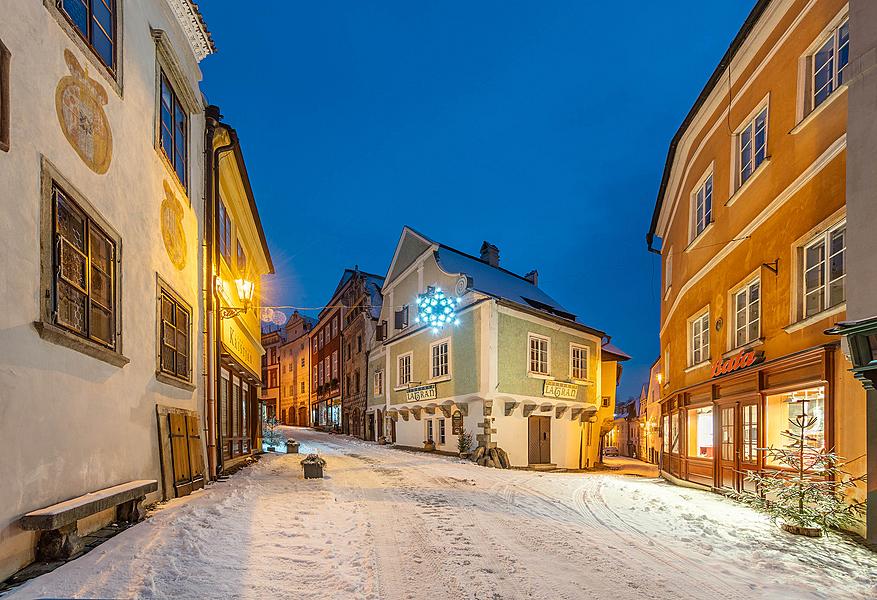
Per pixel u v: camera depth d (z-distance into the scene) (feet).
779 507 20.72
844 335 18.60
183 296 26.96
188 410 27.12
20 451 12.19
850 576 15.31
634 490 33.63
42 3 14.12
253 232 49.37
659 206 51.37
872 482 18.45
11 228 12.21
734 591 14.08
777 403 26.45
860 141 19.16
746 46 30.48
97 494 15.14
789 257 25.08
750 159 31.04
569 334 70.59
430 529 20.68
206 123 32.71
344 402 115.44
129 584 11.93
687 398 39.81
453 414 63.31
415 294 75.41
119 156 18.97
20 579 11.60
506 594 13.57
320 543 17.21
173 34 26.78
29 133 13.19
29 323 12.76
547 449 65.67
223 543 15.90
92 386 16.01
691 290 40.60
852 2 20.16
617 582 14.70
